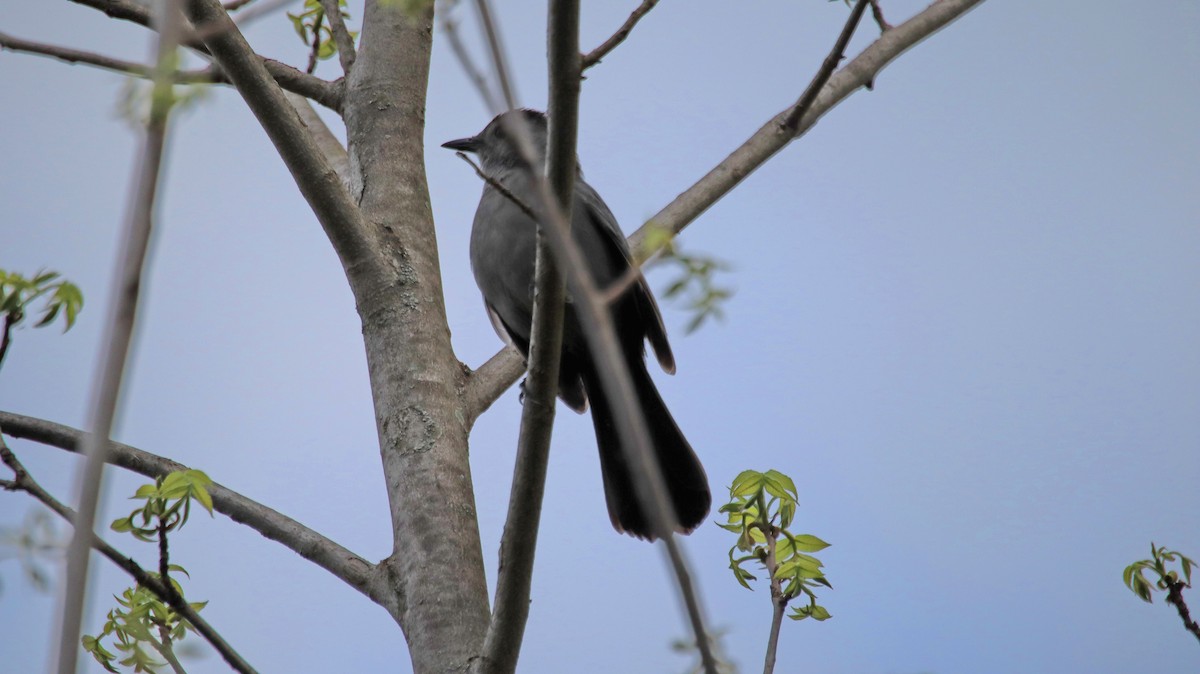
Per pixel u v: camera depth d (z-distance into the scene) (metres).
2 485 6.34
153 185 3.04
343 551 6.77
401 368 6.95
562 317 5.59
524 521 5.52
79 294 6.08
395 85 8.02
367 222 7.28
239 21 5.15
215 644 6.07
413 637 6.15
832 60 7.12
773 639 6.49
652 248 4.29
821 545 6.88
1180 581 7.07
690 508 8.89
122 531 6.09
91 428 2.90
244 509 7.08
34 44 6.96
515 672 5.61
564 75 5.06
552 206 3.52
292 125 6.91
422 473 6.60
